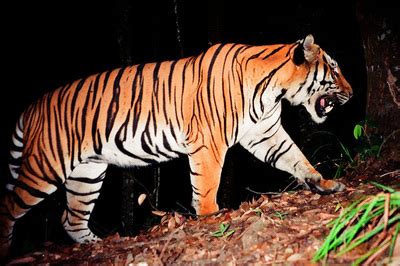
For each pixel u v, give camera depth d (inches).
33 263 171.0
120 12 300.8
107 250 165.9
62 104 206.5
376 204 118.0
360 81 337.4
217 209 185.5
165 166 396.8
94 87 206.1
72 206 219.1
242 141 206.7
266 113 191.8
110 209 382.6
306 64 188.9
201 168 185.5
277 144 201.6
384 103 194.4
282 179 362.6
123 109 200.1
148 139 199.0
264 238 132.9
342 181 187.6
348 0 324.2
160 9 415.5
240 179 380.8
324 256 111.0
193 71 194.4
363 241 113.0
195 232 157.3
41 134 204.2
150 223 280.1
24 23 438.6
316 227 131.6
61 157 203.6
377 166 188.1
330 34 319.3
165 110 195.6
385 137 192.9
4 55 428.8
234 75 187.3
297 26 302.7
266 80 187.2
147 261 141.6
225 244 139.5
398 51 191.2
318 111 201.6
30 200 199.8
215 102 186.1
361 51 335.6
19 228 279.1
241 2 426.3
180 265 133.5
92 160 210.5
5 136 387.5
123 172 281.4
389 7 193.8
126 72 205.6
